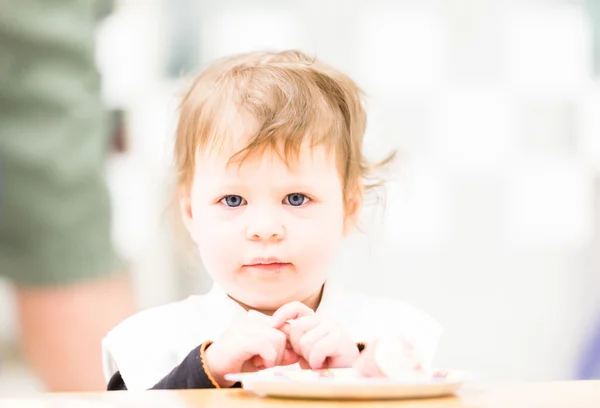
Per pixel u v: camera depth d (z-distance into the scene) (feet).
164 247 9.29
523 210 9.81
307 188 4.16
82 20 6.50
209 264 4.27
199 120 4.37
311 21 9.67
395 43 9.66
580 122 9.76
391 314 4.67
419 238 9.61
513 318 9.73
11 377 9.89
